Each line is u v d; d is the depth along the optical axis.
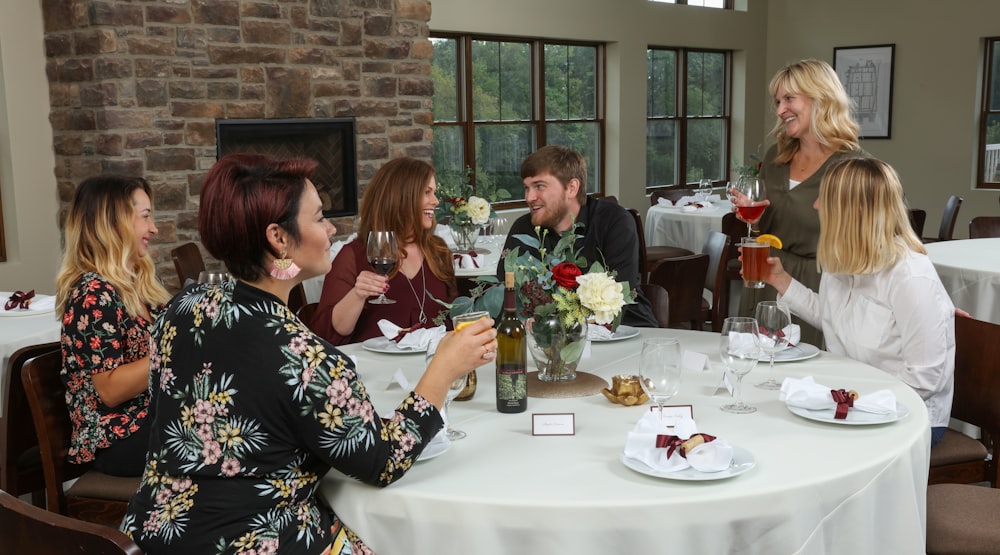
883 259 2.21
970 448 2.26
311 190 1.45
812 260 2.92
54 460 2.12
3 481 2.18
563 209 2.78
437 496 1.44
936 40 9.14
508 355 1.84
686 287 3.97
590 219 2.83
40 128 5.11
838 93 2.84
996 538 1.80
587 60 8.45
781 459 1.57
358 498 1.48
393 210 2.69
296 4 5.52
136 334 2.22
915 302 2.19
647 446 1.56
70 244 2.30
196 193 5.19
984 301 3.54
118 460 2.13
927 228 9.47
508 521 1.41
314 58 5.65
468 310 1.91
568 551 1.40
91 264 2.30
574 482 1.48
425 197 2.71
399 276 2.71
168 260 5.11
